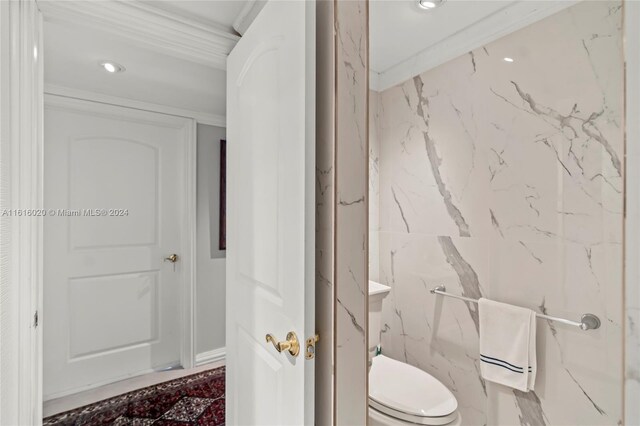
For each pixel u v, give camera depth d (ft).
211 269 9.37
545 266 3.50
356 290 3.22
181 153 8.95
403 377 4.50
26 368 3.50
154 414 6.76
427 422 4.02
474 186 4.07
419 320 4.53
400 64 4.53
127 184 8.21
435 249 4.40
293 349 3.01
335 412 3.09
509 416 3.84
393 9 4.24
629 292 1.41
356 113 3.22
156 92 7.63
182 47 4.61
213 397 7.43
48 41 5.35
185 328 8.91
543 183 3.50
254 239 3.92
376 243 4.72
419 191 4.43
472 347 4.11
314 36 2.94
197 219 9.11
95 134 7.80
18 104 3.38
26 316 3.49
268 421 3.62
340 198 3.12
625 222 1.42
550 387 3.48
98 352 7.95
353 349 3.19
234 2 4.32
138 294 8.43
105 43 5.42
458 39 4.18
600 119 3.10
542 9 3.51
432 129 4.41
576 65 3.26
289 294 3.11
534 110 3.58
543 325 3.51
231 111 4.67
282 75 3.25
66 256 7.51
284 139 3.21
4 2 3.20
